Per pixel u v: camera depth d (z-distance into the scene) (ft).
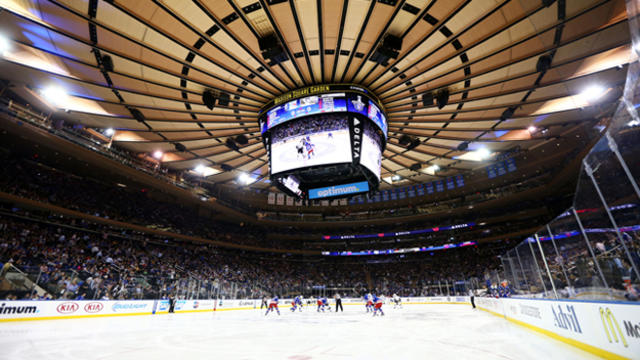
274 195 162.50
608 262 18.88
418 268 161.38
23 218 83.56
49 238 84.12
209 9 48.06
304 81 67.82
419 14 50.67
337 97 66.64
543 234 31.35
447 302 117.70
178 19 49.06
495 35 53.93
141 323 49.78
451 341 28.66
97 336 33.12
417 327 41.63
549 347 24.49
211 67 60.54
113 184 116.88
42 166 99.76
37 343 28.09
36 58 57.52
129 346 26.96
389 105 76.59
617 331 17.80
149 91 67.31
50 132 78.64
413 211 160.97
